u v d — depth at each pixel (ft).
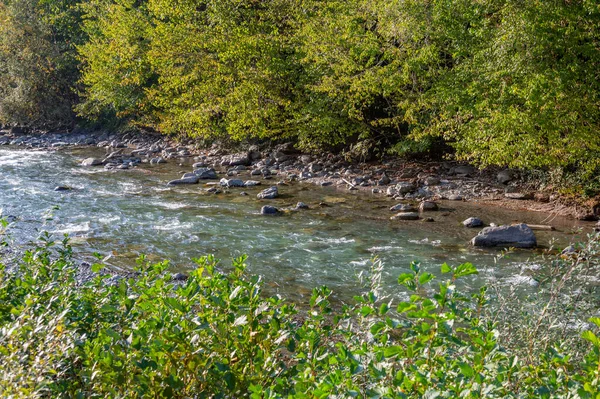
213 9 77.61
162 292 12.70
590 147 49.32
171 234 47.55
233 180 69.36
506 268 37.42
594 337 9.37
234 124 78.23
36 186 67.77
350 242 45.24
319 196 63.26
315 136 82.79
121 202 59.62
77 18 132.36
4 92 132.87
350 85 68.90
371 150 81.41
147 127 116.47
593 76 44.73
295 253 42.32
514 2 44.47
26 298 14.02
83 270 37.37
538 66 44.39
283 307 13.17
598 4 42.04
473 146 55.26
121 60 97.81
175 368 10.93
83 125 130.11
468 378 9.70
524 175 64.34
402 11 56.29
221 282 12.57
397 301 31.55
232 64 79.46
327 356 11.84
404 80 62.18
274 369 11.80
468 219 50.44
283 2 76.33
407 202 59.93
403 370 10.52
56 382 11.20
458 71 54.95
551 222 51.03
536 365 12.83
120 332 13.69
